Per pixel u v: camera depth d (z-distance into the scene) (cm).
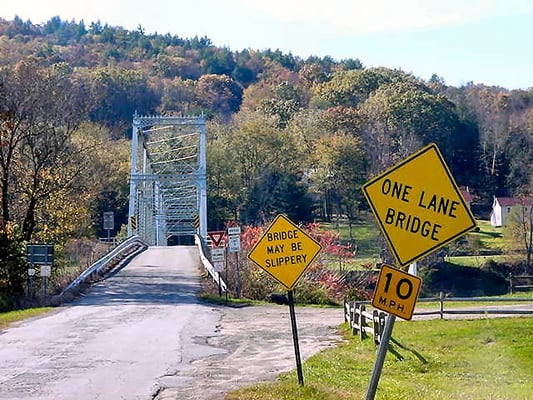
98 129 6253
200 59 16912
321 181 7681
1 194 3550
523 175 8262
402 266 718
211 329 2244
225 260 3541
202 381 1345
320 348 1875
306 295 3594
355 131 8831
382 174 722
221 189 8494
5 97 3441
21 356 1672
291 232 1137
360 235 6606
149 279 4059
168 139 8475
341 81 11494
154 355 1695
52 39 16212
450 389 1280
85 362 1582
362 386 1244
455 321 2311
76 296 3319
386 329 727
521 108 10112
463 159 8869
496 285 6094
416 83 10212
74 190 4600
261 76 16038
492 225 7781
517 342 1903
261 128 8569
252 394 1121
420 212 713
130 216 6375
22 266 3291
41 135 3744
